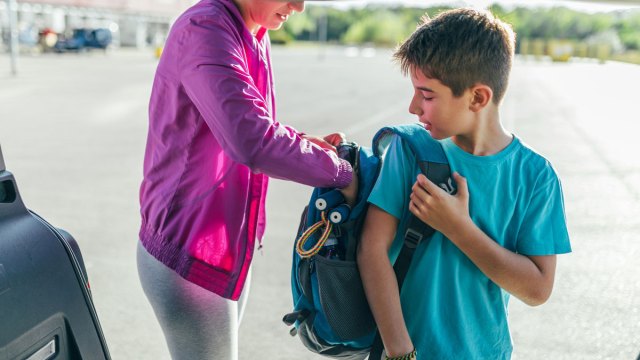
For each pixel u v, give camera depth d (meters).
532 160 1.51
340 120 10.83
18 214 1.34
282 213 5.13
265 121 1.47
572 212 5.30
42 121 10.31
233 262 1.72
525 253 1.55
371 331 1.54
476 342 1.55
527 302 1.54
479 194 1.47
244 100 1.46
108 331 3.21
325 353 1.63
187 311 1.71
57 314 1.32
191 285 1.69
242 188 1.70
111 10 42.12
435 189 1.40
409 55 1.40
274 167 1.47
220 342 1.76
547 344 3.11
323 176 1.48
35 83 16.95
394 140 1.53
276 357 2.99
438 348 1.51
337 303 1.48
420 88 1.41
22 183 6.11
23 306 1.24
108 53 36.34
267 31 1.83
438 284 1.50
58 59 28.95
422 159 1.45
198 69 1.49
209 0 1.59
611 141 8.70
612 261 4.17
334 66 30.05
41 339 1.28
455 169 1.47
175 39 1.54
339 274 1.46
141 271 1.77
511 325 3.31
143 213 1.77
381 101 14.03
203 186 1.66
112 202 5.46
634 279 3.88
